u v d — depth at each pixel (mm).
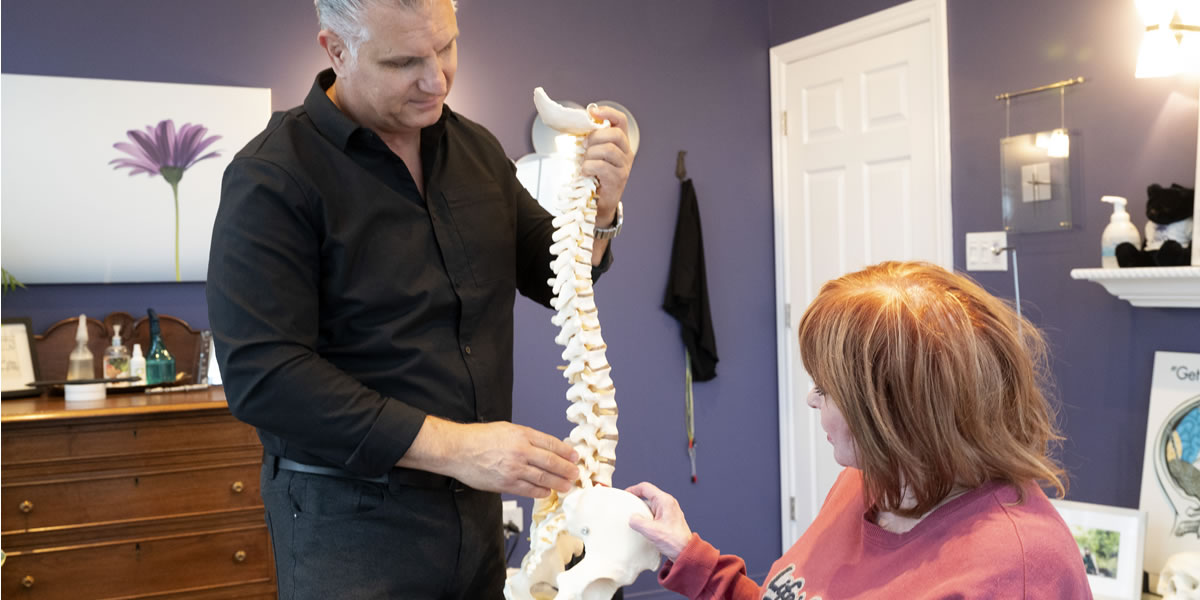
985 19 3367
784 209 4203
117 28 3316
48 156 3236
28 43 3229
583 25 3902
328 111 1466
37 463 2803
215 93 3402
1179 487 2789
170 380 3273
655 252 4035
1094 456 3059
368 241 1472
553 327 3850
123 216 3322
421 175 1578
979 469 1096
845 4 3885
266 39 3486
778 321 4242
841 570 1253
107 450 2869
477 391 1555
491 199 1635
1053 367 3168
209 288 1398
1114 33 2961
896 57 3695
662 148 4039
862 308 1120
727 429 4184
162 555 2928
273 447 1493
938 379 1075
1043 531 1067
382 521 1444
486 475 1332
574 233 1428
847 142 3904
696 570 1401
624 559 1296
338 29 1387
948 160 3510
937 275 1168
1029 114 3223
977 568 1054
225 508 2990
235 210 1382
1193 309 2781
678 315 4035
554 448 1354
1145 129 2881
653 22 4023
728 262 4176
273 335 1354
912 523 1185
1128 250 2805
